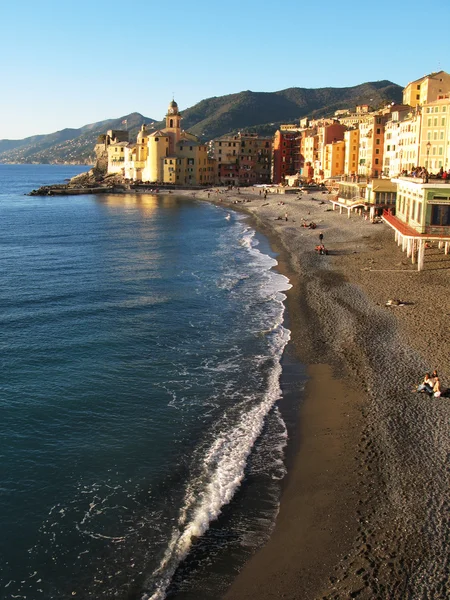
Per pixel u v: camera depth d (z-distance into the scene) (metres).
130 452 28.52
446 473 25.02
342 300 53.19
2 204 183.50
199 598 19.55
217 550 21.72
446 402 31.61
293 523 22.92
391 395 32.88
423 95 138.38
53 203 186.38
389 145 142.38
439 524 21.88
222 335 45.50
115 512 24.06
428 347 39.56
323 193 171.25
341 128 196.75
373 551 20.80
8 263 77.88
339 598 18.72
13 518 23.69
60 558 21.58
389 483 24.77
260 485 25.61
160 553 21.72
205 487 25.59
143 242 98.19
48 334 45.81
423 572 19.53
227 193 198.12
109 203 183.75
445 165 104.00
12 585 20.33
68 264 77.19
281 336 44.84
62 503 24.64
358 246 81.00
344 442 28.52
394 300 50.53
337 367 37.97
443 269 62.19
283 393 34.78
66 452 28.50
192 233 109.69
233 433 30.12
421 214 62.06
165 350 42.25
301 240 92.19
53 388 35.66
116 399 34.19
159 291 60.53
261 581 20.05
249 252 85.69
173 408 33.03
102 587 20.22
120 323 48.81
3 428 30.70
